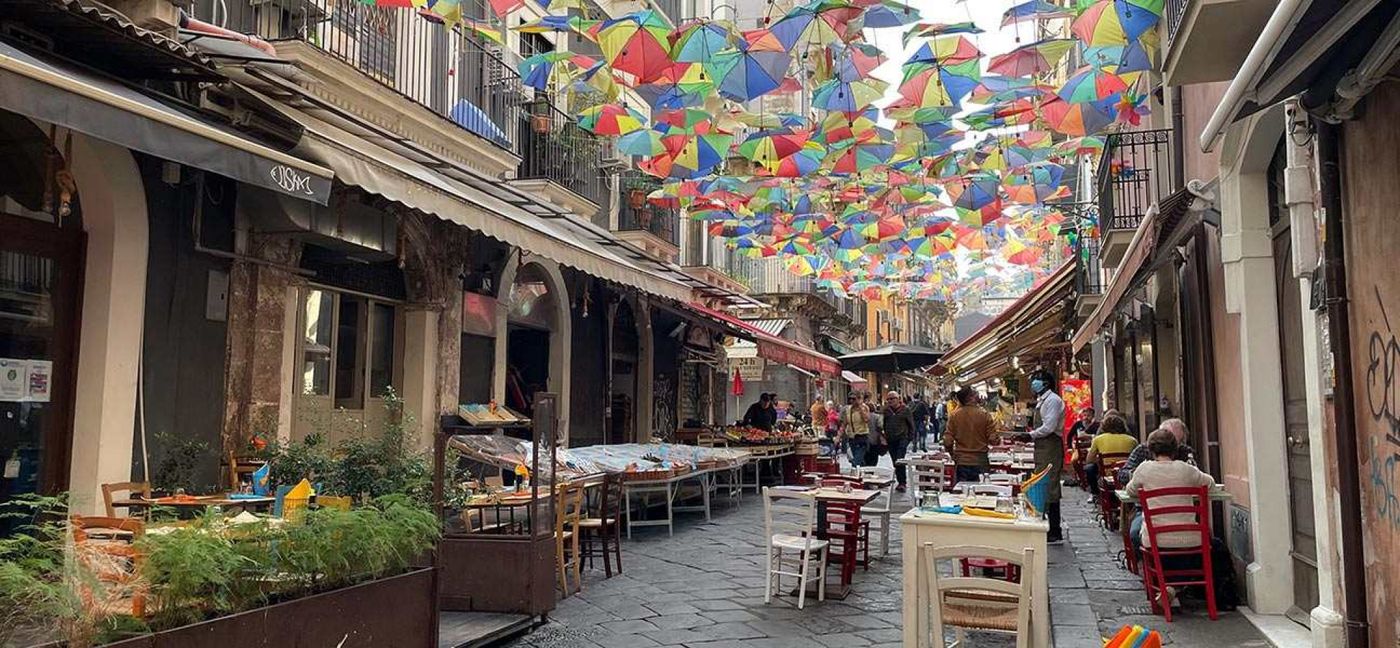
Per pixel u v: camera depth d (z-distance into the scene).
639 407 17.78
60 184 6.25
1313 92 4.46
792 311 31.47
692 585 8.22
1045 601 5.12
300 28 8.91
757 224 12.97
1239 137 6.52
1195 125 8.45
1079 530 11.42
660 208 17.95
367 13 9.78
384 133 8.31
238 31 8.42
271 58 6.98
